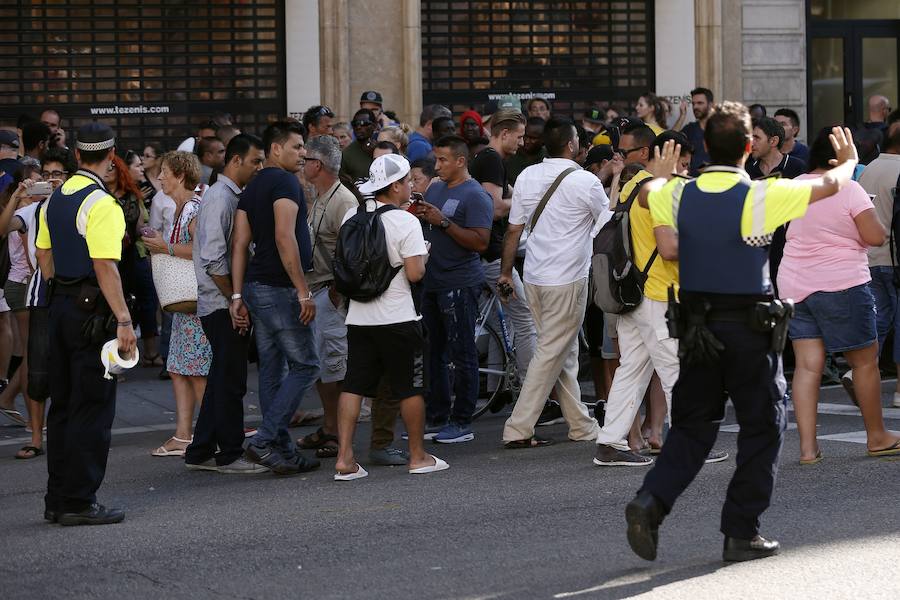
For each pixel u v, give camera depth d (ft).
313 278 56.44
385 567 37.14
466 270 56.24
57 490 43.55
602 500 44.50
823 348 49.42
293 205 49.67
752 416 35.73
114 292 42.24
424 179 60.90
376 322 48.37
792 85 108.06
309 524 42.42
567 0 105.81
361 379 49.14
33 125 70.90
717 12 105.60
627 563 36.70
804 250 49.08
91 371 42.75
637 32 106.83
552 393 60.70
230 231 51.24
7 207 58.80
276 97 100.48
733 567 35.96
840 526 39.86
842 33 111.86
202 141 66.90
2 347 67.77
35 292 53.83
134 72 98.32
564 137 53.11
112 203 42.45
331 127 74.84
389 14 99.60
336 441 55.77
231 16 99.30
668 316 35.83
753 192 34.96
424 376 49.67
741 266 35.06
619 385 49.88
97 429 43.16
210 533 41.68
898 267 61.52
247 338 51.52
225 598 34.76
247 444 52.65
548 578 35.50
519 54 105.19
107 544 40.70
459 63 104.22
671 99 106.32
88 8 97.14
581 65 106.42
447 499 45.42
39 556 39.52
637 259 48.03
